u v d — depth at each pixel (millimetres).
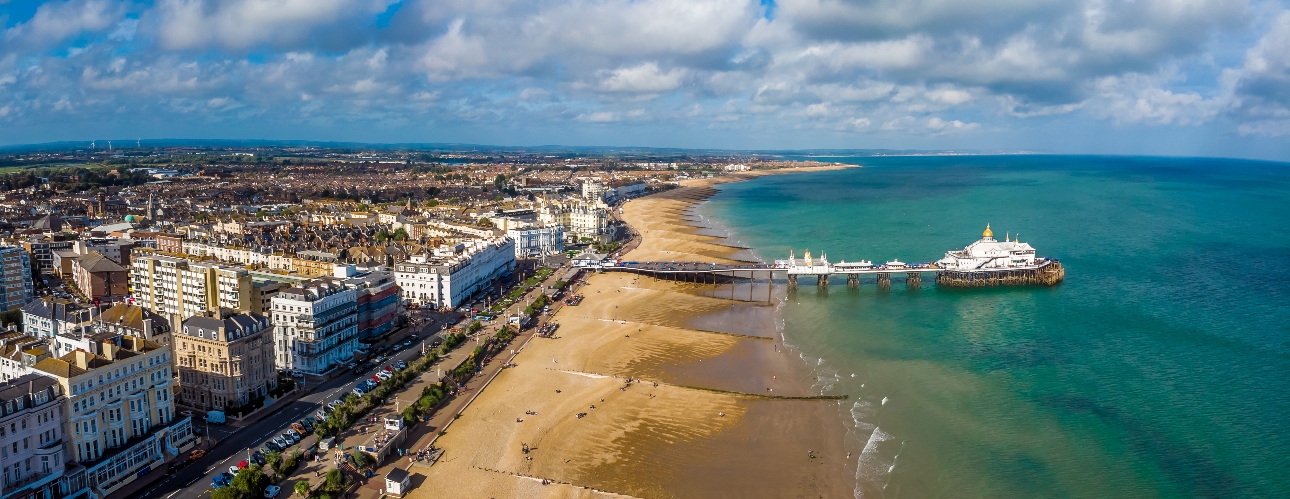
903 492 165500
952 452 183125
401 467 173875
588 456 182125
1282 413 199750
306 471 168250
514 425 198250
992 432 193375
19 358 171250
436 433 192625
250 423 197125
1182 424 194875
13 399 145250
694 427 199125
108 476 160250
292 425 191125
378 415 199375
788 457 182375
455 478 169625
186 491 160875
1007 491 164625
